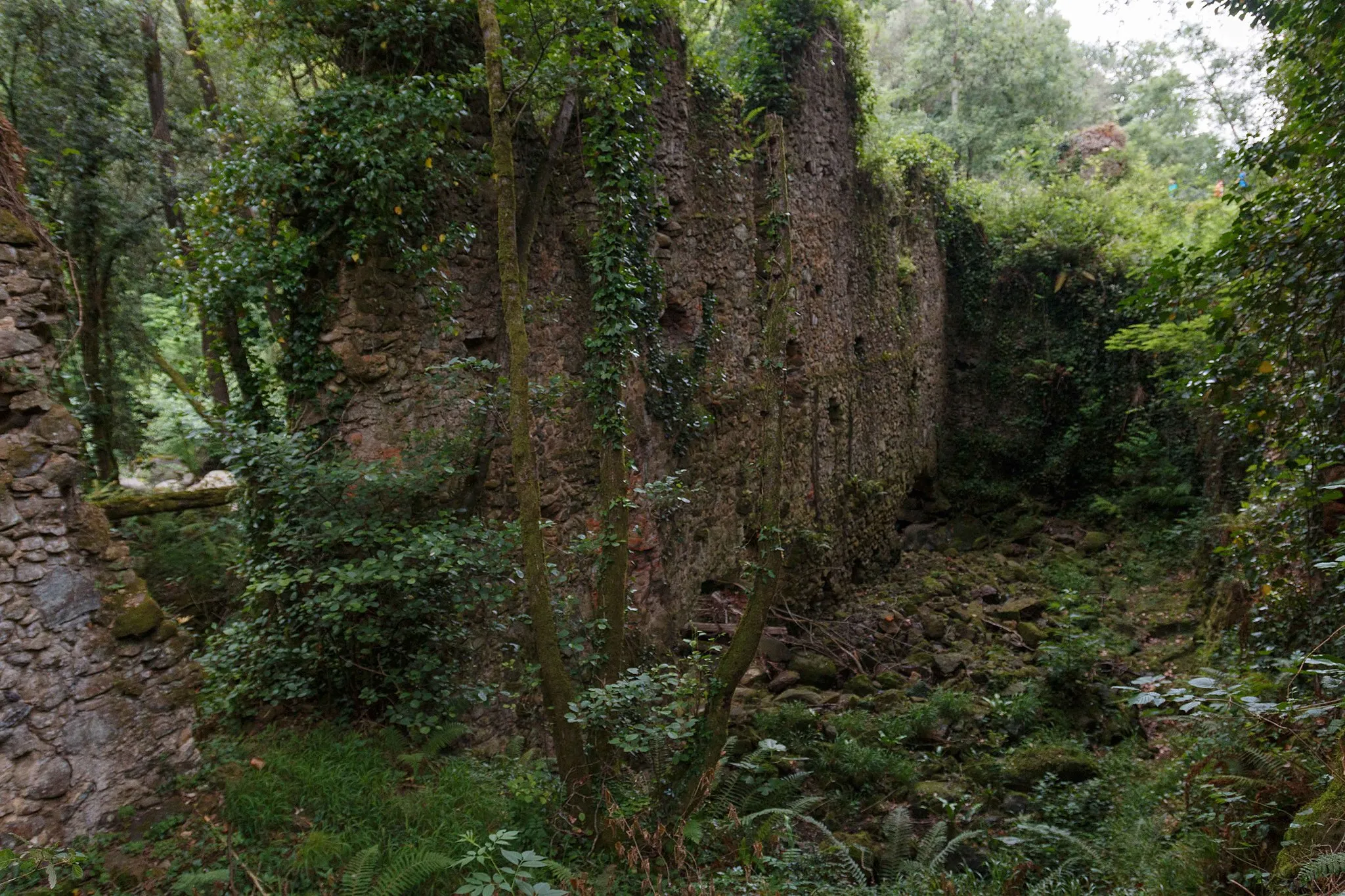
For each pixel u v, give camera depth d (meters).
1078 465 20.30
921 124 26.27
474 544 6.44
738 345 10.95
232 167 6.16
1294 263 5.84
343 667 5.98
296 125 6.23
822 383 13.20
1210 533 12.86
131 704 4.42
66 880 3.79
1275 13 6.78
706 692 6.10
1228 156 6.66
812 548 12.35
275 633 6.10
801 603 12.01
